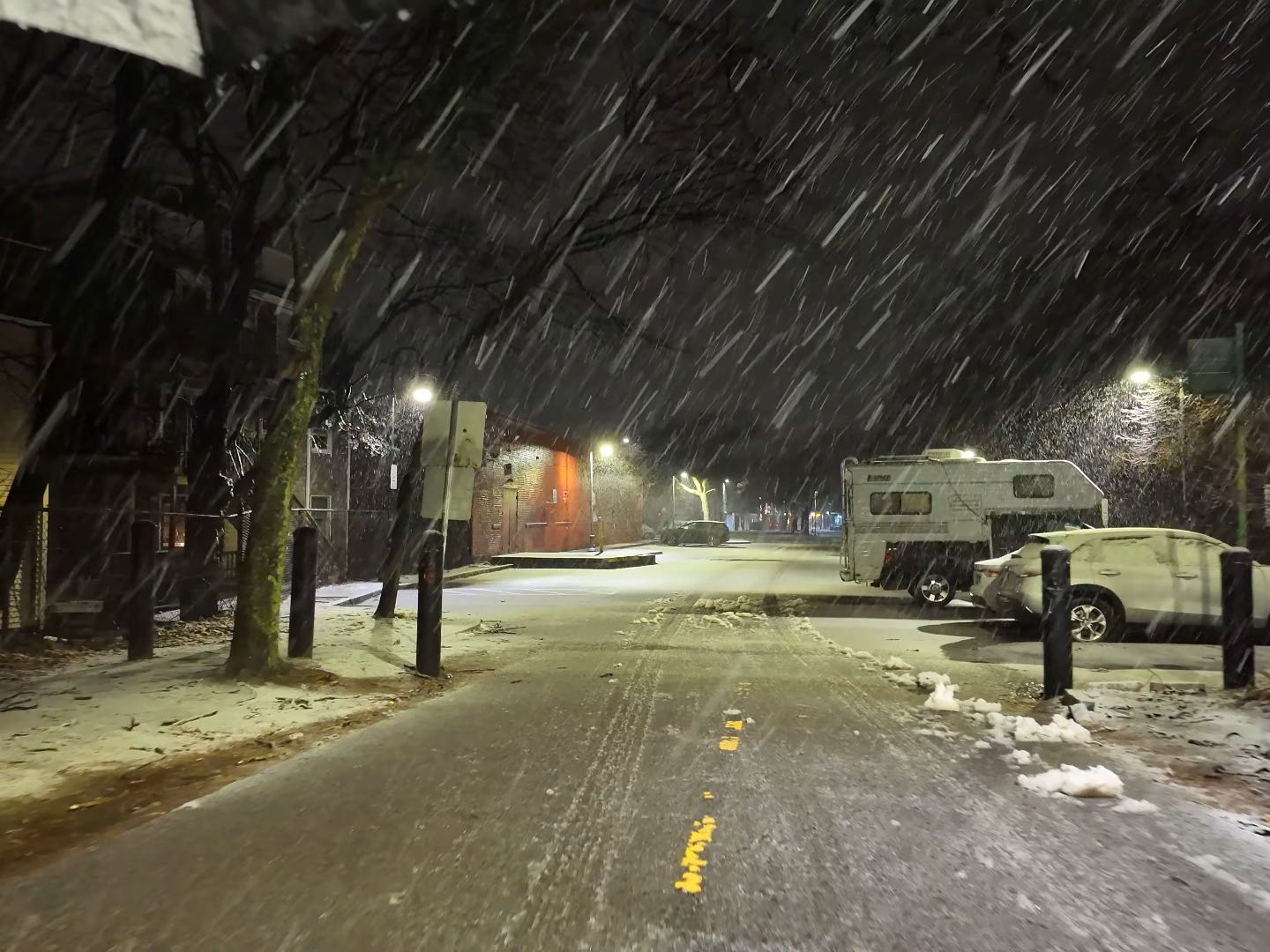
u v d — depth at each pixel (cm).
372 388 2473
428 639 995
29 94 1204
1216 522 2305
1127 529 1312
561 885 423
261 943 363
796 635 1380
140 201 1523
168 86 1270
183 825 508
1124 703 839
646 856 460
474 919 385
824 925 381
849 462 1919
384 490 2720
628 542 5584
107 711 789
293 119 1145
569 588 2314
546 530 4091
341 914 390
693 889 418
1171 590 1266
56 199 1512
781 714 808
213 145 1420
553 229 1543
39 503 1235
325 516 2355
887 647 1258
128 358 1583
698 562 3694
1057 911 396
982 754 669
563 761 646
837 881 428
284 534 968
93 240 1313
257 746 695
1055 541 1308
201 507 1488
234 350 1507
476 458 1060
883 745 695
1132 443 2350
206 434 1498
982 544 1841
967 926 380
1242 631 911
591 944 364
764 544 6088
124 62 1214
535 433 3919
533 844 477
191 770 631
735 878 431
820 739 714
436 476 1056
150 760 651
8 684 902
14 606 1241
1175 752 675
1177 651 1205
